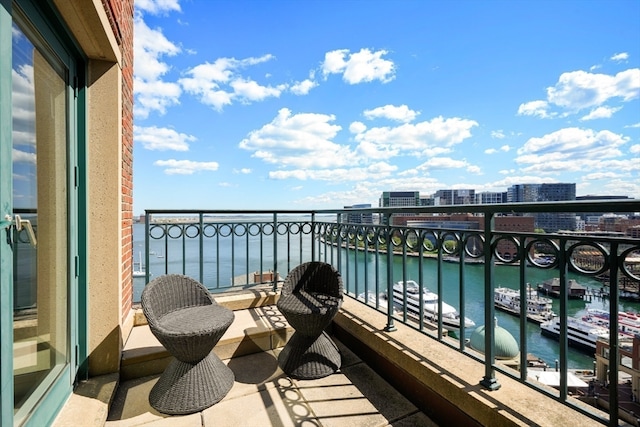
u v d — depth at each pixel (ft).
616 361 3.42
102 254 6.36
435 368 5.30
